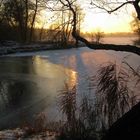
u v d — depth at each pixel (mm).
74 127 8500
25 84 27141
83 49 79188
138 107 5852
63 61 48688
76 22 7094
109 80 8281
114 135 5977
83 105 9008
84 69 37812
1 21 76688
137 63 36094
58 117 13664
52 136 8664
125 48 6926
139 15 6531
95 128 8609
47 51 70750
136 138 5789
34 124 10773
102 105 8570
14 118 16281
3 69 38062
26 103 19766
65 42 7402
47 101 19797
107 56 55844
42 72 35719
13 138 8703
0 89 24906
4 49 63594
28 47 69938
